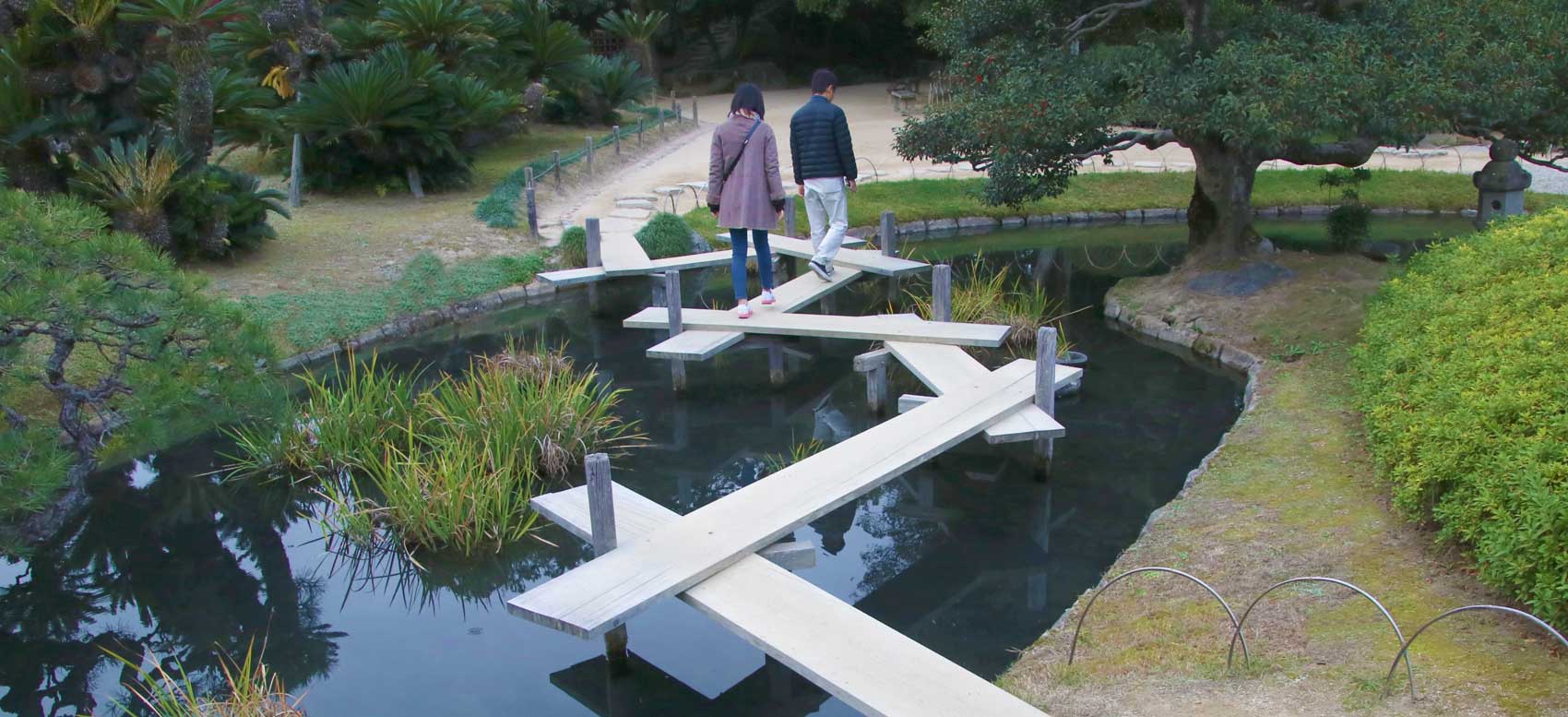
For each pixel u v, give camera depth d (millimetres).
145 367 6230
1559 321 5754
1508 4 8906
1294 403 7445
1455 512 4781
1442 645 4203
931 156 10320
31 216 5988
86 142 10891
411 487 6453
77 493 6996
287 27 16938
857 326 8727
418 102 15438
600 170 17547
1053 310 11055
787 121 22656
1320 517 5543
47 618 5871
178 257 11172
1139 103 8594
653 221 13086
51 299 5859
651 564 5062
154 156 10859
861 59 30781
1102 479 7066
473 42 17844
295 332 10016
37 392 8008
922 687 4141
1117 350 9664
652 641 5484
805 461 6219
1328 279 9664
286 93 16984
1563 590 3977
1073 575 5938
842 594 5867
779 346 9070
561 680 5168
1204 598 4895
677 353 8391
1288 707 3941
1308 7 10133
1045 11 9859
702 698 4988
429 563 6352
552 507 5812
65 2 10430
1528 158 9719
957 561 6164
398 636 5621
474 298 11531
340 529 6695
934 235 15234
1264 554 5230
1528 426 4820
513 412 7445
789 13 30281
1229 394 8453
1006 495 6938
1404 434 5457
